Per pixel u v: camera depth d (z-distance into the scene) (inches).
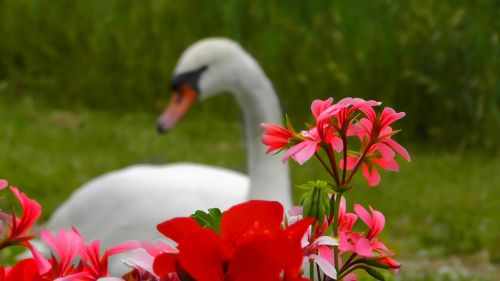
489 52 613.9
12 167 511.2
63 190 488.4
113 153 565.9
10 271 70.3
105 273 70.5
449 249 432.8
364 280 107.2
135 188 307.9
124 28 700.7
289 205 264.4
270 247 60.9
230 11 678.5
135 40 695.1
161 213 301.6
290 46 652.7
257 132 295.9
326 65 640.4
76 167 527.2
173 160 560.1
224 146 600.4
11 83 695.7
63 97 687.7
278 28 658.8
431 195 506.9
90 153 563.8
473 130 614.2
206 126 640.4
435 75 619.8
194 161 558.6
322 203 72.6
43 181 493.0
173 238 63.2
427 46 619.5
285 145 73.5
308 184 73.9
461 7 622.2
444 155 595.5
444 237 445.1
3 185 71.9
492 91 613.3
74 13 713.0
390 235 452.1
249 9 674.8
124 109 679.7
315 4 661.9
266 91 303.9
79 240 72.7
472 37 613.3
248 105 302.5
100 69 695.1
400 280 366.3
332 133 73.7
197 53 318.0
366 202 487.2
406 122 625.9
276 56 653.9
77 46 705.6
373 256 73.0
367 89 632.4
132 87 685.9
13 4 715.4
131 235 303.4
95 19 711.1
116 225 306.5
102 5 714.8
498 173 558.6
